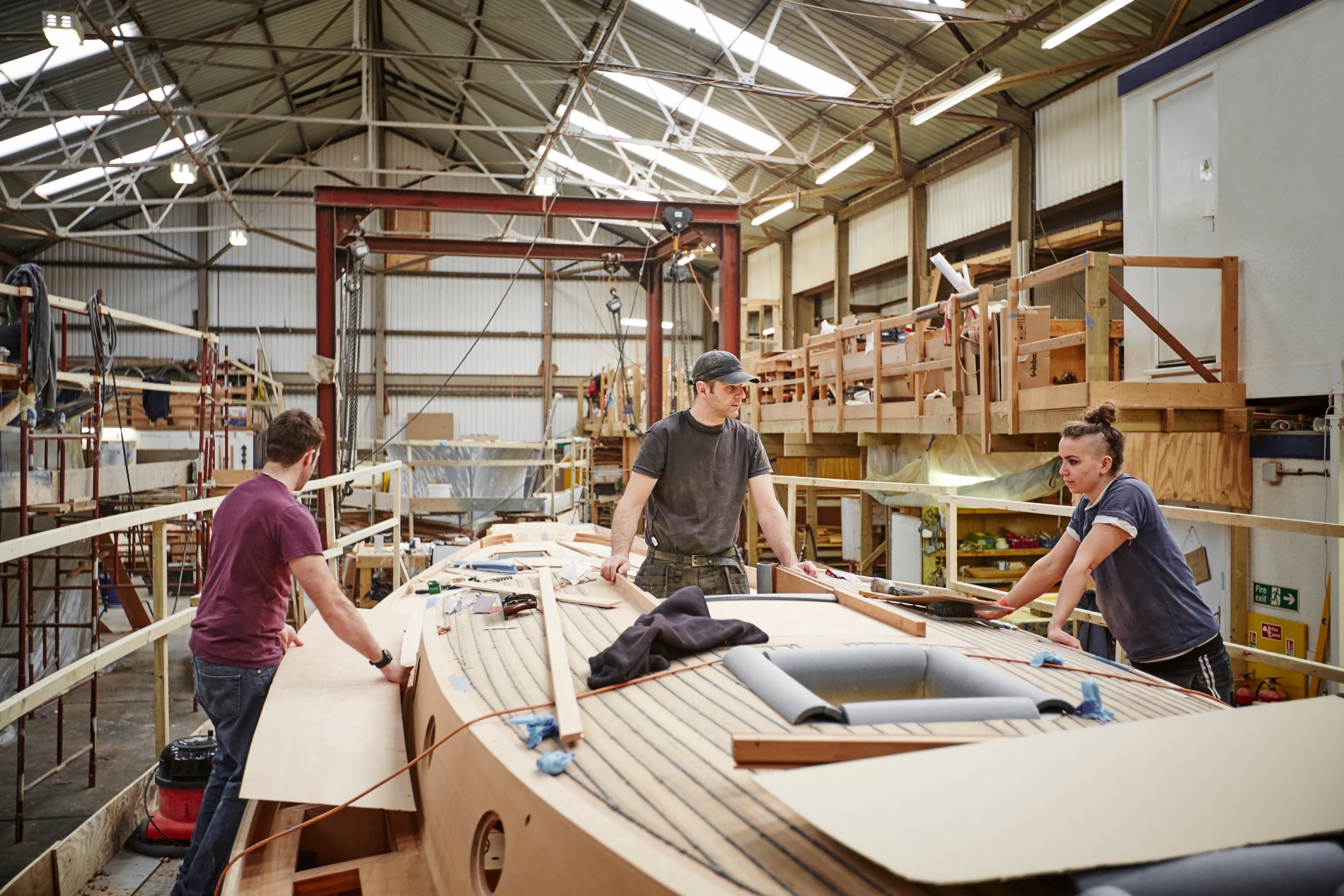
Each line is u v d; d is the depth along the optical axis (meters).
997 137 13.20
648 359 10.65
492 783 1.60
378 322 23.14
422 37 17.09
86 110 13.90
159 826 3.60
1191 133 6.87
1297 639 5.62
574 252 10.32
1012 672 2.02
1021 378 6.83
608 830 1.27
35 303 5.52
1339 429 5.41
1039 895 1.10
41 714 6.15
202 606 2.75
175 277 21.95
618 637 2.30
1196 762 1.26
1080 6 9.56
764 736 1.37
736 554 3.40
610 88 15.53
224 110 17.61
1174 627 2.58
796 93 11.52
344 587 8.68
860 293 18.94
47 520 7.64
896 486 5.48
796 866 1.18
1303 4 5.85
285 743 2.40
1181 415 5.98
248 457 16.31
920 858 0.98
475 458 16.14
